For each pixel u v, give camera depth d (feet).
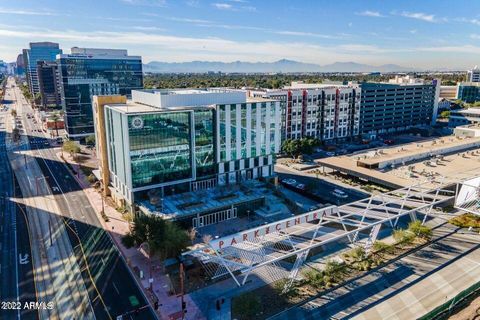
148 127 312.91
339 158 490.49
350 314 205.98
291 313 207.00
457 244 284.61
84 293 223.10
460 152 538.88
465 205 313.53
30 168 472.85
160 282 234.38
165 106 341.82
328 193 393.91
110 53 643.04
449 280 238.07
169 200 330.13
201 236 296.71
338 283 234.79
